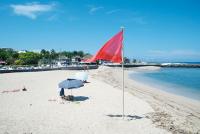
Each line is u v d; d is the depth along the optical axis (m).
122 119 16.62
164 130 14.52
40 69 84.50
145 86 46.62
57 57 170.38
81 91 30.45
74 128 14.28
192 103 28.02
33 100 22.83
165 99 29.50
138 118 17.12
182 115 19.73
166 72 114.25
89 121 15.86
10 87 33.09
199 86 48.09
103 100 24.08
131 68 151.62
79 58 169.38
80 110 19.05
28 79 48.12
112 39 15.45
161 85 49.75
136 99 25.45
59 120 15.88
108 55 15.40
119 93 29.72
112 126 14.90
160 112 19.70
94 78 56.09
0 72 65.44
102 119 16.45
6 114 16.97
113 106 21.11
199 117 19.80
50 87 33.88
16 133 12.96
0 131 13.14
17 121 15.25
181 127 15.63
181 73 104.44
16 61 123.38
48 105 20.62
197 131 15.05
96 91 30.84
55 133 13.27
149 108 20.89
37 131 13.47
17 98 23.67
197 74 95.75
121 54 15.79
